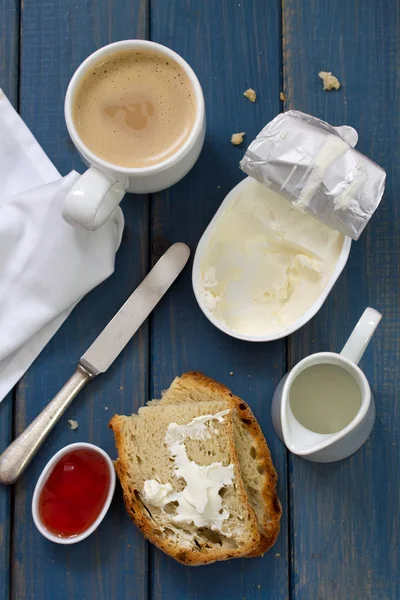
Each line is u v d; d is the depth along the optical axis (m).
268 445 0.91
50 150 0.92
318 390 0.89
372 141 0.92
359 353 0.85
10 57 0.92
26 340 0.91
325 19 0.92
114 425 0.88
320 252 0.88
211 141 0.92
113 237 0.91
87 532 0.87
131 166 0.85
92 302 0.92
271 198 0.89
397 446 0.91
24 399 0.91
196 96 0.85
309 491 0.91
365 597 0.91
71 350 0.92
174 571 0.91
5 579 0.91
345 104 0.92
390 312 0.92
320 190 0.85
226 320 0.91
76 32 0.92
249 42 0.92
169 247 0.92
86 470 0.88
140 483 0.88
